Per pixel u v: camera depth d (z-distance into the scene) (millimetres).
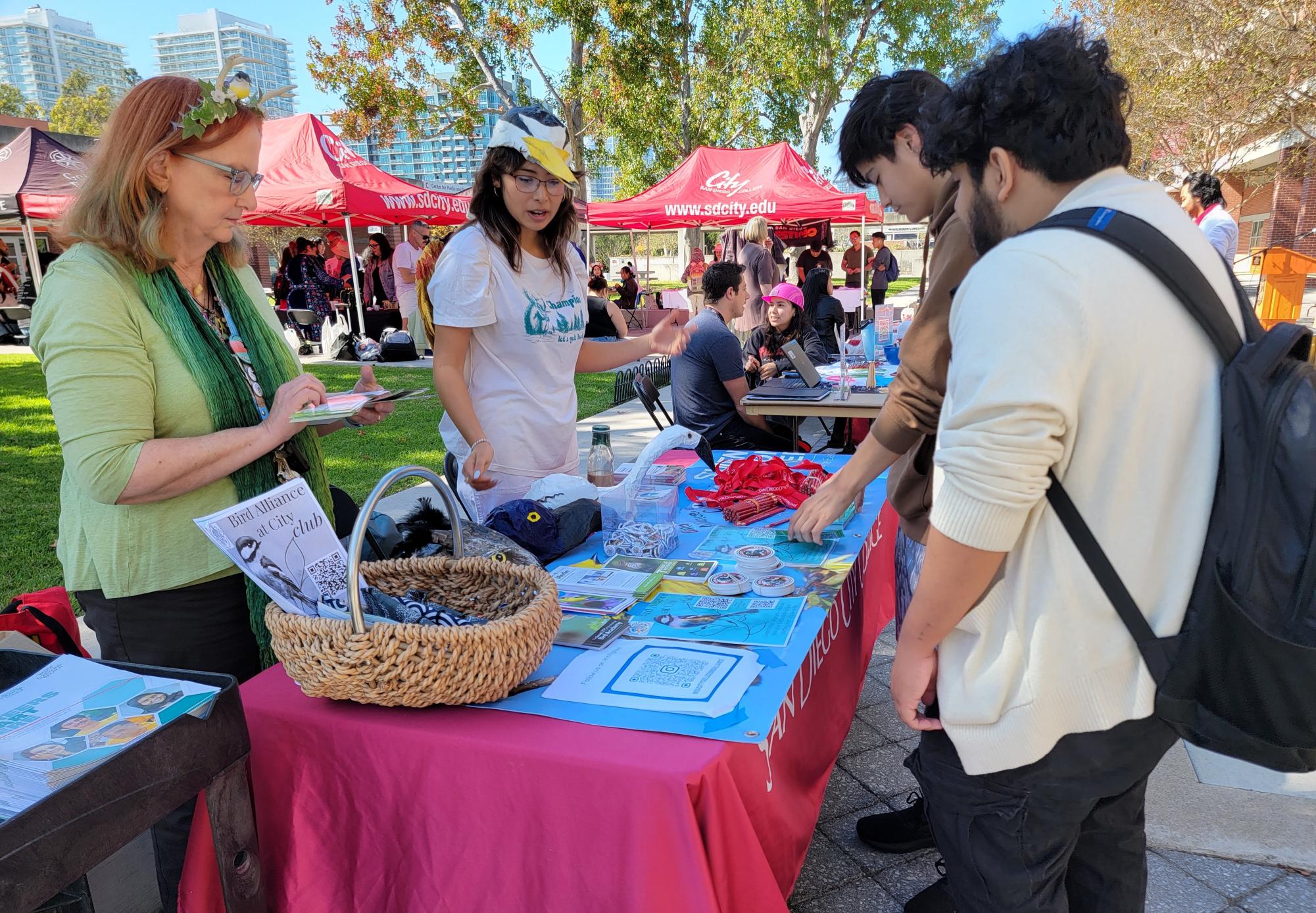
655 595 1769
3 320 14633
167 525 1585
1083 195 1037
